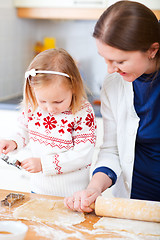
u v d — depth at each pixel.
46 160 1.20
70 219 0.96
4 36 2.62
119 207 0.97
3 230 0.84
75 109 1.23
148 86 1.11
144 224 0.94
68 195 1.26
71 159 1.21
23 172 2.43
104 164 1.18
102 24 0.93
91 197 1.01
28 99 1.27
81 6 2.58
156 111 1.13
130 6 0.93
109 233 0.89
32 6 2.68
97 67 2.98
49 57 1.20
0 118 2.49
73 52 3.01
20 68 2.92
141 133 1.17
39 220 0.95
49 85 1.14
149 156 1.20
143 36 0.90
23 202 1.07
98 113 2.37
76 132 1.25
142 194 1.24
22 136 1.34
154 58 1.01
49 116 1.26
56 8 2.66
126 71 0.95
